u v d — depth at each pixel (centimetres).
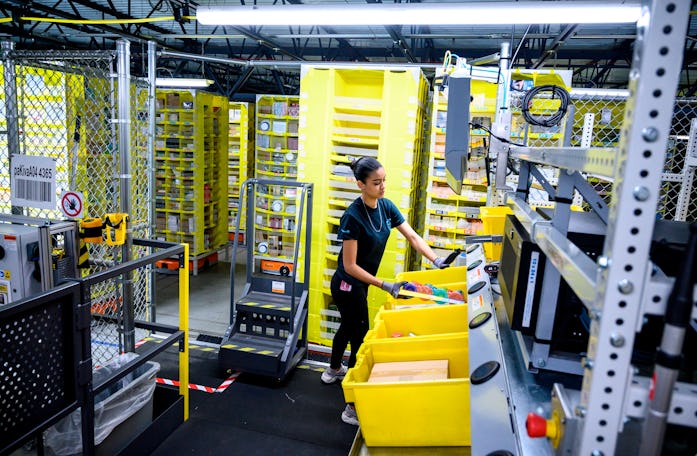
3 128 439
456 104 221
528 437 108
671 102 69
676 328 73
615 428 78
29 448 240
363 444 202
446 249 448
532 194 409
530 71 396
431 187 436
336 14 297
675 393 78
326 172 420
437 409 185
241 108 807
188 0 605
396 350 226
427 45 809
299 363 418
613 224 75
